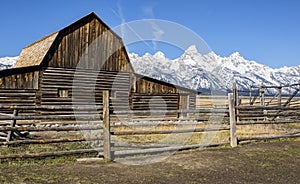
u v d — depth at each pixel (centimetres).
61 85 2105
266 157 934
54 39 2097
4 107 872
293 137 1299
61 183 667
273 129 1557
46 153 853
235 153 984
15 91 1975
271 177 748
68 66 2134
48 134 1398
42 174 725
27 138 1225
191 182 700
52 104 2064
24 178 690
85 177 714
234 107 1133
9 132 1062
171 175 750
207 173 771
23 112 1848
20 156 824
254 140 1186
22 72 1992
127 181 696
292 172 792
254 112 1777
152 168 809
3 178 684
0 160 815
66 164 826
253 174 770
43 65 2053
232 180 721
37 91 2031
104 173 752
